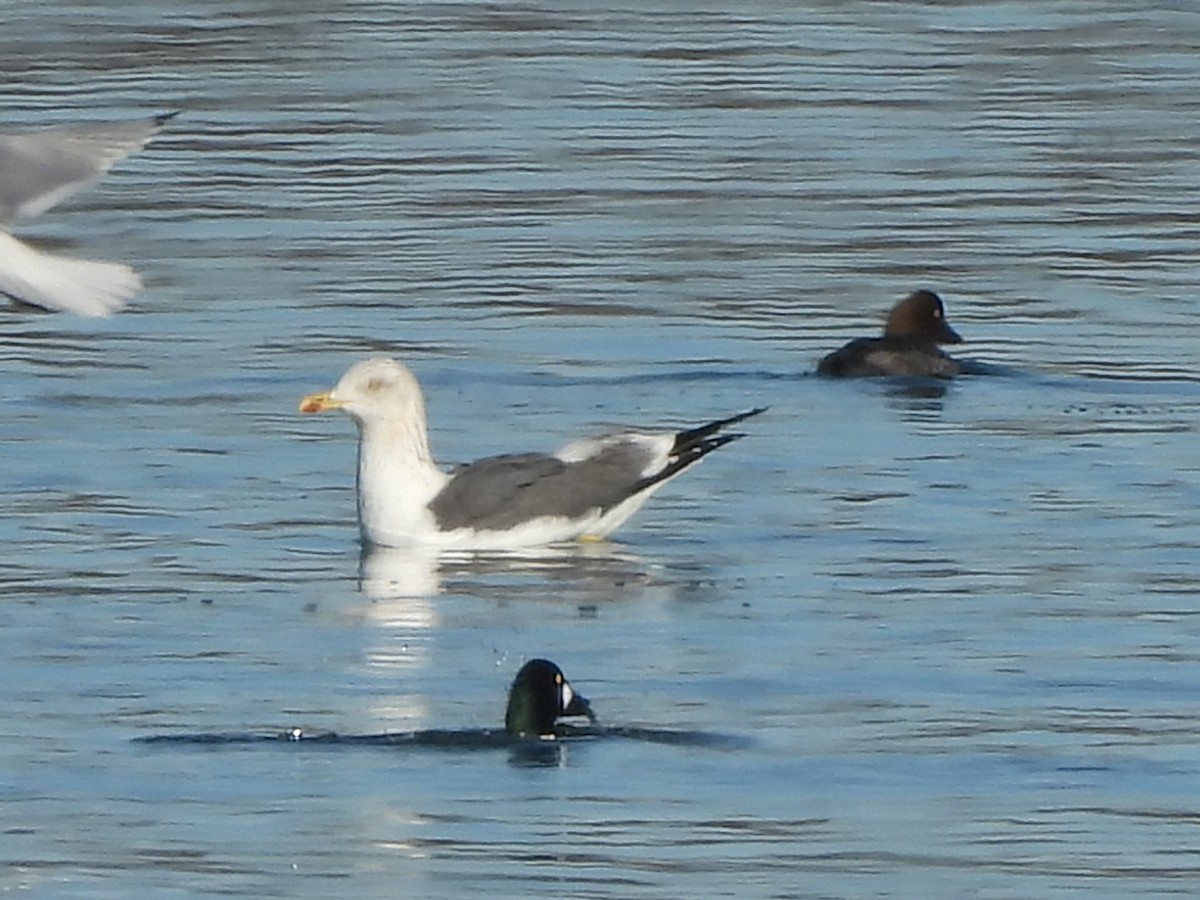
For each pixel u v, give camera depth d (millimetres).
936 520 18516
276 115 32938
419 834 12656
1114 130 32781
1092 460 20094
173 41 36750
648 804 13094
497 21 38688
